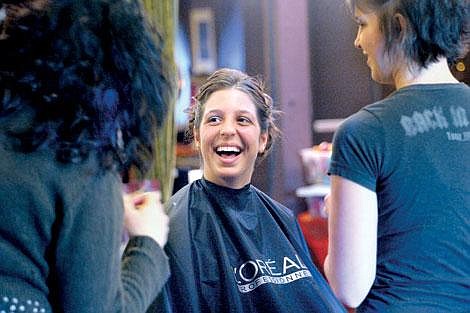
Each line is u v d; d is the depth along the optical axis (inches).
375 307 47.0
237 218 52.8
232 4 171.8
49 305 34.8
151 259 39.8
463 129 46.3
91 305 34.4
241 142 53.9
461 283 46.0
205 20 172.7
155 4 68.2
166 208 52.5
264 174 168.1
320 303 52.2
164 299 46.8
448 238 45.4
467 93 47.6
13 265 33.4
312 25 176.7
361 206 45.6
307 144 171.3
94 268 34.2
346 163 45.9
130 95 35.9
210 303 49.7
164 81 38.1
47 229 34.0
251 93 55.6
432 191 45.0
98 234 34.4
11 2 35.2
